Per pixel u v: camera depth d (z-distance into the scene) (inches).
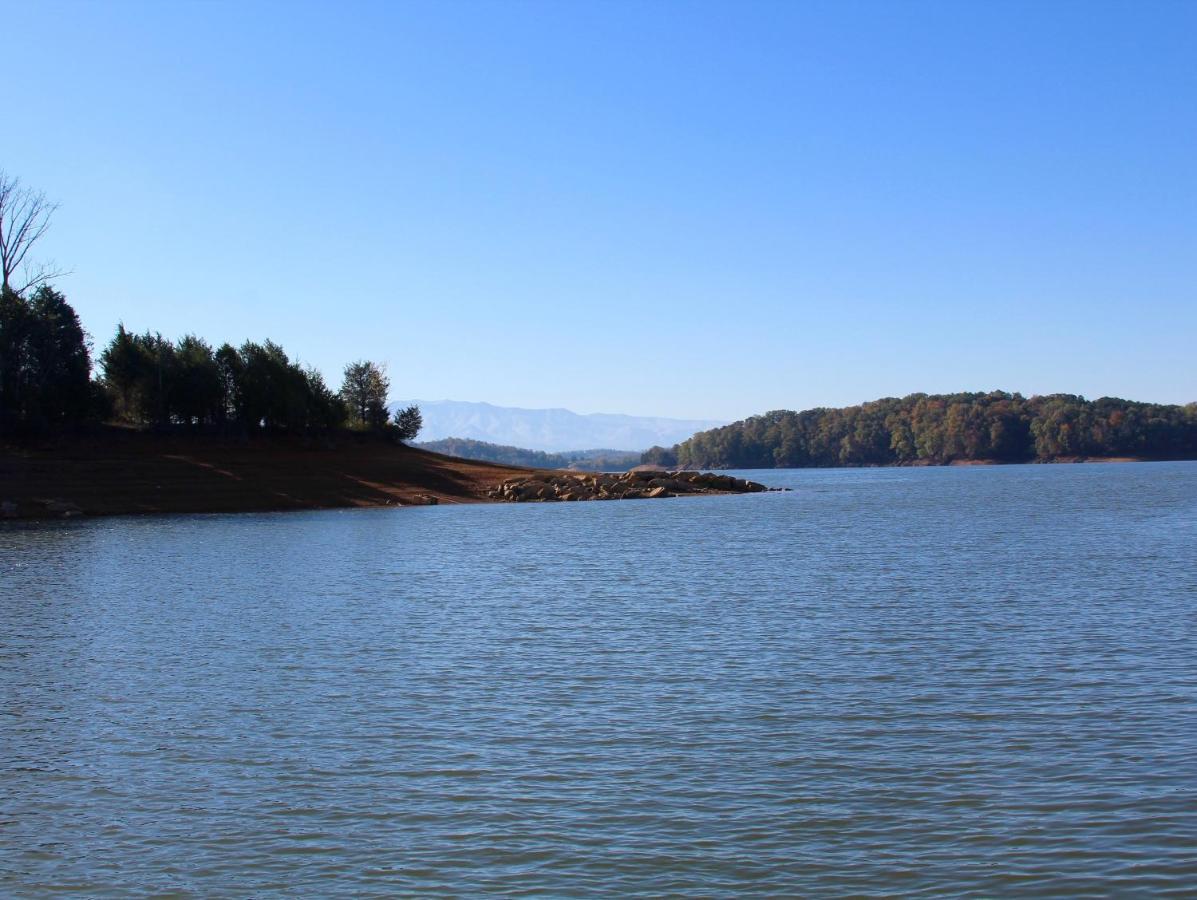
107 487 3489.2
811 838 545.0
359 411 4980.3
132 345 4276.6
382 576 1679.4
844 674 904.3
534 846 539.8
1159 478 6033.5
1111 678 872.9
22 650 1049.5
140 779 646.5
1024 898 479.5
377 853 534.0
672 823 566.9
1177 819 561.6
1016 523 2711.6
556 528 2770.7
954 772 639.1
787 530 2618.1
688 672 922.7
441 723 762.8
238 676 921.5
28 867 523.5
